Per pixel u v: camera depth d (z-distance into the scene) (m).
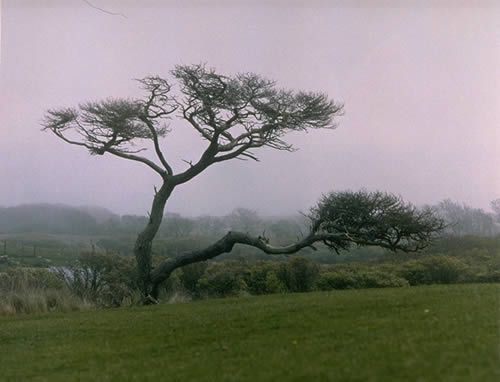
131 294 23.64
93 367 7.24
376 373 5.31
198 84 24.08
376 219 23.33
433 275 24.17
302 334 7.74
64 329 10.91
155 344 8.28
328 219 24.17
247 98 24.39
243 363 6.41
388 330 7.30
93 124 25.48
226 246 24.34
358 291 13.78
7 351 9.04
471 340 6.23
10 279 21.48
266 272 25.73
